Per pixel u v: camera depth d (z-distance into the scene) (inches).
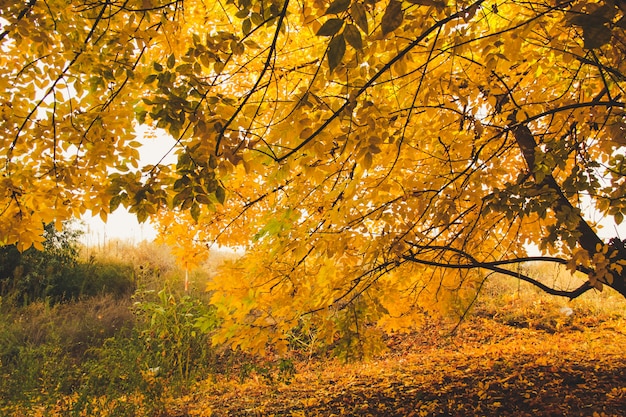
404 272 154.4
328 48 45.3
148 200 80.9
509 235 161.5
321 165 97.1
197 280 425.7
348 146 82.4
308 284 132.1
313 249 128.4
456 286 166.7
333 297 136.3
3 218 99.7
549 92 132.0
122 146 99.7
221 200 74.7
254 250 135.9
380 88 95.9
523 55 100.3
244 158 84.5
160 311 281.1
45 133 97.2
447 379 215.3
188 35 117.9
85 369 241.6
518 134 136.6
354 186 101.9
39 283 402.3
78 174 100.7
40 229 103.3
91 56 95.5
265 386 251.8
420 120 114.7
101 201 101.7
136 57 102.0
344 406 200.5
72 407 194.9
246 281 127.8
